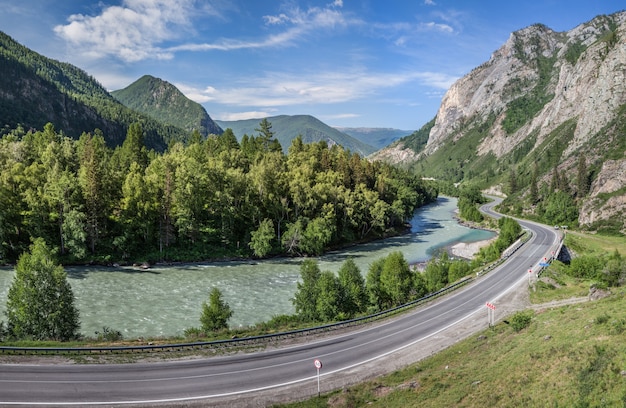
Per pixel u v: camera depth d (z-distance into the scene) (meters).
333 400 29.55
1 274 72.31
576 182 157.38
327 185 112.19
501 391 25.55
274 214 101.19
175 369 34.16
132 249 86.94
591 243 112.56
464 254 104.81
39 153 112.06
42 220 83.50
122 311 56.06
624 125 162.50
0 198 81.31
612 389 21.22
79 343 38.12
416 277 62.06
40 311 40.12
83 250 80.94
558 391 23.06
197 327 50.75
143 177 95.94
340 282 54.06
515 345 33.19
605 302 38.19
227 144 144.62
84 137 129.50
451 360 35.16
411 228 145.75
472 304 54.97
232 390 31.05
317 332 44.50
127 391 29.92
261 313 57.16
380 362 36.88
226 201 94.81
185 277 76.06
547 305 52.28
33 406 27.00
